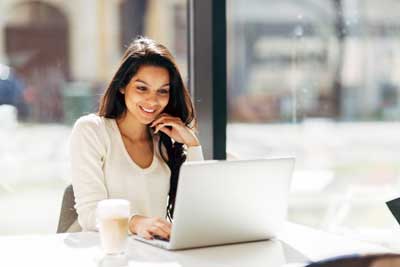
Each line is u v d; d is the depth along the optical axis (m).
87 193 2.72
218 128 3.51
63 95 4.52
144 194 2.82
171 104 2.96
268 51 4.57
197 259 2.18
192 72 3.55
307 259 2.21
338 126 5.00
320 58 4.88
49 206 3.80
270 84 4.62
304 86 4.84
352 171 4.98
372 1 5.01
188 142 2.92
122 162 2.82
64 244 2.35
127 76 2.82
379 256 1.66
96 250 2.27
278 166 2.36
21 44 4.56
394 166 5.14
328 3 4.87
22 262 2.12
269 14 4.55
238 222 2.35
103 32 4.67
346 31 4.95
